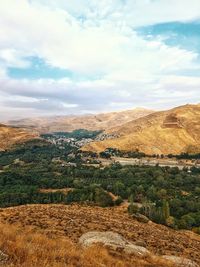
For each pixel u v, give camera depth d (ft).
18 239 63.57
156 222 412.77
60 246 71.05
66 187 638.12
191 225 423.64
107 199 504.84
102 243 102.17
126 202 531.91
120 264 74.64
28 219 216.95
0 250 51.57
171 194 600.39
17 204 504.02
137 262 88.02
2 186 620.90
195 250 211.20
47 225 197.88
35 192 558.56
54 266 52.13
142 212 443.73
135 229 248.93
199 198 576.20
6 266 46.14
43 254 57.26
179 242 230.27
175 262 106.93
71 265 56.24
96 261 67.82
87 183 653.30
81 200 520.83
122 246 103.35
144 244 182.50
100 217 295.69
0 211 269.44
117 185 596.70
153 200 551.18
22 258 52.13
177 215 476.13
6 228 72.13
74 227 198.49
